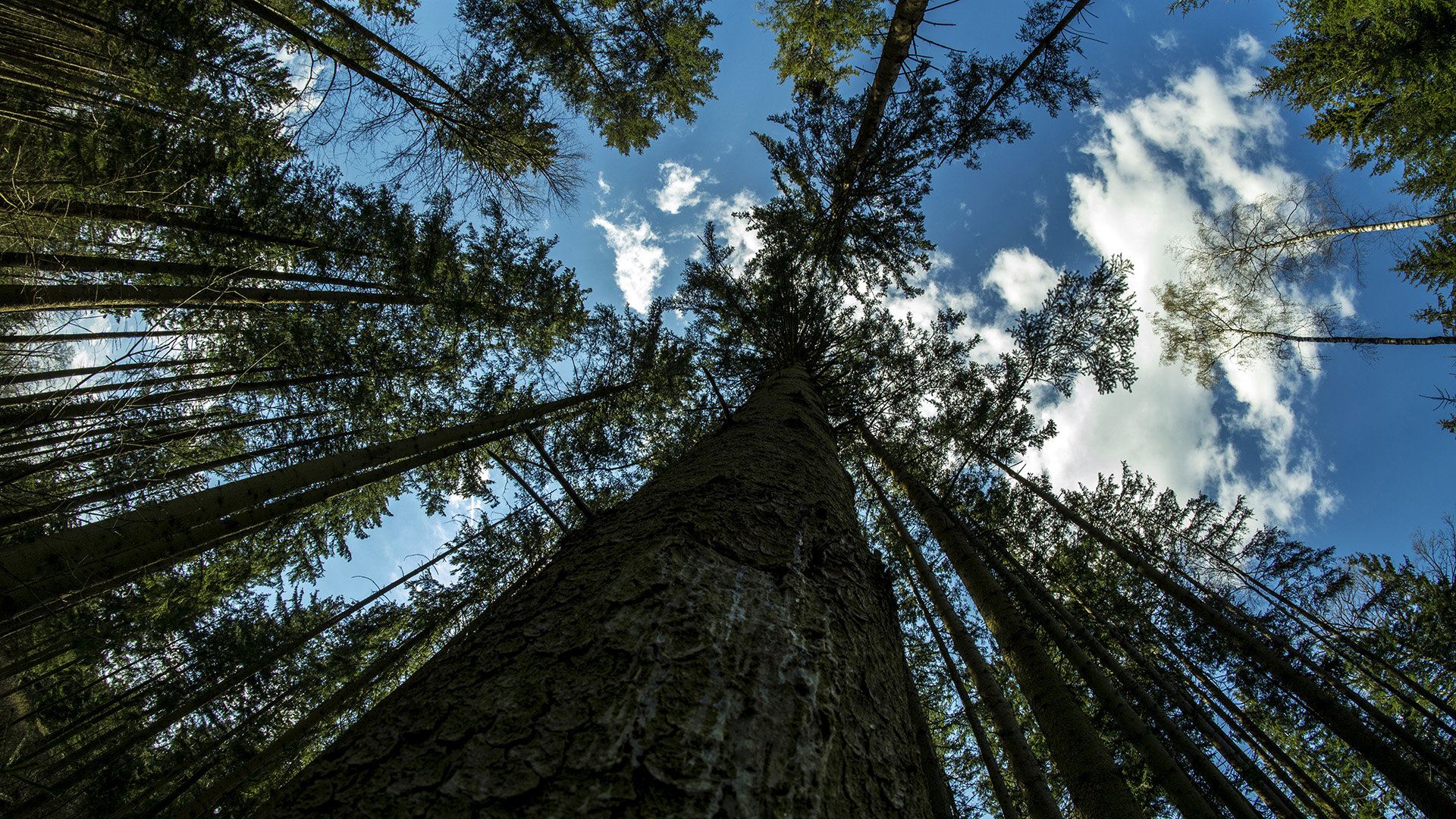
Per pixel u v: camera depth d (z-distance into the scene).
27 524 4.41
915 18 5.81
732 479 1.88
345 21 6.74
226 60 5.89
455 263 7.14
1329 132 8.20
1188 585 7.50
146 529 3.11
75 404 4.19
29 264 4.83
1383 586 7.43
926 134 7.12
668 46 8.66
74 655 6.10
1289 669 3.70
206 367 6.12
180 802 6.25
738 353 8.66
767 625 1.15
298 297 6.13
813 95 7.77
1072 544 7.87
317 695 6.81
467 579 6.81
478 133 7.93
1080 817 2.79
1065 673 7.13
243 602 6.85
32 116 5.48
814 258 8.41
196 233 5.93
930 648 7.46
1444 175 7.79
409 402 7.05
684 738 0.81
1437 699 5.32
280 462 6.33
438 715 0.89
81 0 5.76
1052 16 5.78
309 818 0.72
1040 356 7.69
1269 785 4.32
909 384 8.34
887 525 8.45
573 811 0.69
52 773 6.30
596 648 0.99
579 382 7.26
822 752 0.92
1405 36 7.00
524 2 7.69
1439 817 2.76
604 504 7.44
